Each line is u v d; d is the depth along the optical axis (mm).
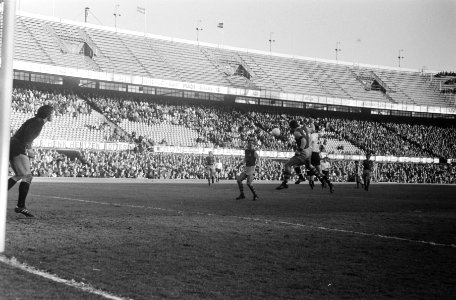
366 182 31312
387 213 13719
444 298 4848
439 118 80375
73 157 50406
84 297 4543
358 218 12070
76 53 59688
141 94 61438
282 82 72750
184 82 60125
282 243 7902
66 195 18266
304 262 6465
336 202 17938
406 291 5082
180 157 54312
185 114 62000
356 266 6273
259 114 67750
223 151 57500
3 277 5156
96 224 9609
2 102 6391
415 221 11680
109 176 47438
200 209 13539
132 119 57156
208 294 4797
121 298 4562
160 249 7102
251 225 10070
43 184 28141
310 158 21562
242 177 18359
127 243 7520
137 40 67188
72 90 56594
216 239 8125
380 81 79688
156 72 62812
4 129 6391
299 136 20984
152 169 49062
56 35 59844
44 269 5609
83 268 5734
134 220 10422
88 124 52906
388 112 77375
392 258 6852
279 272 5852
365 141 70250
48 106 10477
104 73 54625
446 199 22234
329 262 6500
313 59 80062
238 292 4906
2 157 6410
